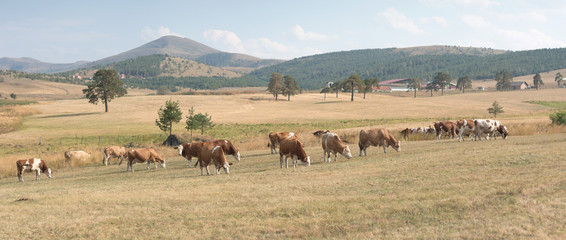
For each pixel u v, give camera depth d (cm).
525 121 4528
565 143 1700
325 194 1152
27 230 952
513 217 798
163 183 1555
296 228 871
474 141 2444
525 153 1455
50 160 3105
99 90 11188
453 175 1226
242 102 14062
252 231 877
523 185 992
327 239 792
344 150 1966
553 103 12025
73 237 903
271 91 15612
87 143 5512
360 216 906
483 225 776
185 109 11794
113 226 964
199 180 1573
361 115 9888
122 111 11231
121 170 2502
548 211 803
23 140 5831
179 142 4700
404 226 823
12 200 1334
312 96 17475
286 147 1828
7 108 11088
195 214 1024
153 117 9575
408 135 3406
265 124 8131
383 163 1630
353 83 14725
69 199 1267
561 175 1041
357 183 1252
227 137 5653
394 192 1095
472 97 15100
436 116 9162
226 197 1188
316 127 7044
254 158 2500
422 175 1273
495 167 1273
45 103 13338
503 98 14150
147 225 963
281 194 1185
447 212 875
